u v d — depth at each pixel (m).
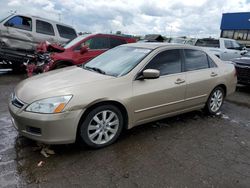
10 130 3.99
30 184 2.68
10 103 3.45
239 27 33.59
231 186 2.81
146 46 4.43
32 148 3.43
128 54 4.32
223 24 35.44
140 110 3.79
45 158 3.19
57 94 3.13
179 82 4.24
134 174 2.95
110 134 3.62
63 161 3.14
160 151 3.53
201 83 4.63
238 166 3.24
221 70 5.13
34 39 9.16
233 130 4.49
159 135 4.06
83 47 7.58
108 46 8.39
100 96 3.33
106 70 4.04
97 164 3.11
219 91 5.18
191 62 4.63
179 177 2.93
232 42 13.75
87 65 4.55
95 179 2.81
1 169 2.91
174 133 4.18
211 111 5.13
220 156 3.48
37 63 7.71
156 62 4.07
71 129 3.16
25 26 9.01
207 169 3.13
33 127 3.09
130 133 4.07
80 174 2.89
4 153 3.27
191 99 4.55
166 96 4.06
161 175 2.95
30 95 3.21
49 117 3.02
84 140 3.34
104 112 3.46
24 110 3.11
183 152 3.54
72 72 4.03
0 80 8.01
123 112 3.69
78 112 3.17
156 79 3.96
